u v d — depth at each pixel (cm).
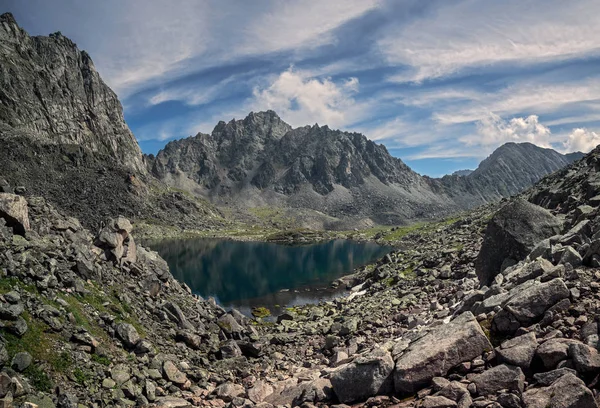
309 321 4212
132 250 3033
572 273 1278
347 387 1188
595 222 1825
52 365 1380
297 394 1455
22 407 1105
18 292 1552
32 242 2044
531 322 1128
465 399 891
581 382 784
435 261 4881
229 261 12069
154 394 1572
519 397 845
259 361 2508
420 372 1071
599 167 4609
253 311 5609
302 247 17512
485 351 1085
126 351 1800
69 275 1994
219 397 1677
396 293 4031
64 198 19225
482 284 2547
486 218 7725
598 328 939
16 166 19500
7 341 1313
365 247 16438
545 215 2419
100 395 1394
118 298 2289
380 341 2281
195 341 2369
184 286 3775
